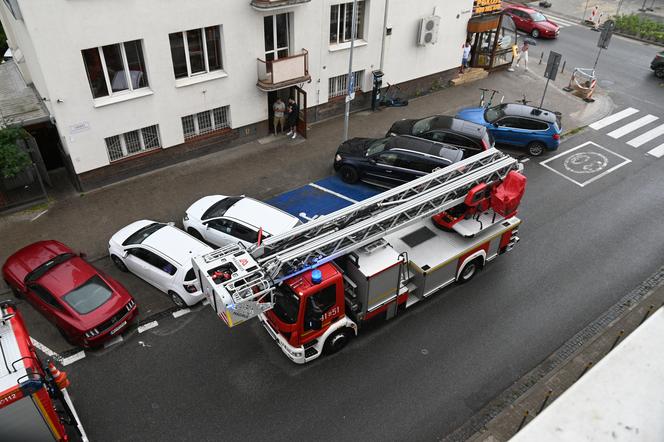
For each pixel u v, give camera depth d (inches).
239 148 707.4
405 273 428.8
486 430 358.3
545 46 1106.1
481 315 458.9
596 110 846.5
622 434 152.2
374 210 417.7
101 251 519.2
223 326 441.4
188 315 450.3
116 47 559.8
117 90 583.8
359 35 762.8
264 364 408.8
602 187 647.8
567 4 1390.3
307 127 767.7
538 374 405.4
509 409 373.4
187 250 449.7
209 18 595.8
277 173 656.4
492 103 860.0
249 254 356.8
